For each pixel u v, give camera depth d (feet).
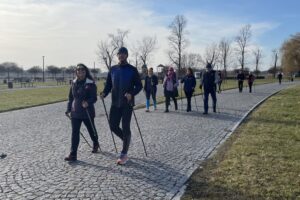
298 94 61.16
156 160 16.06
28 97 57.36
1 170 14.52
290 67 168.66
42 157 16.62
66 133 22.88
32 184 12.82
